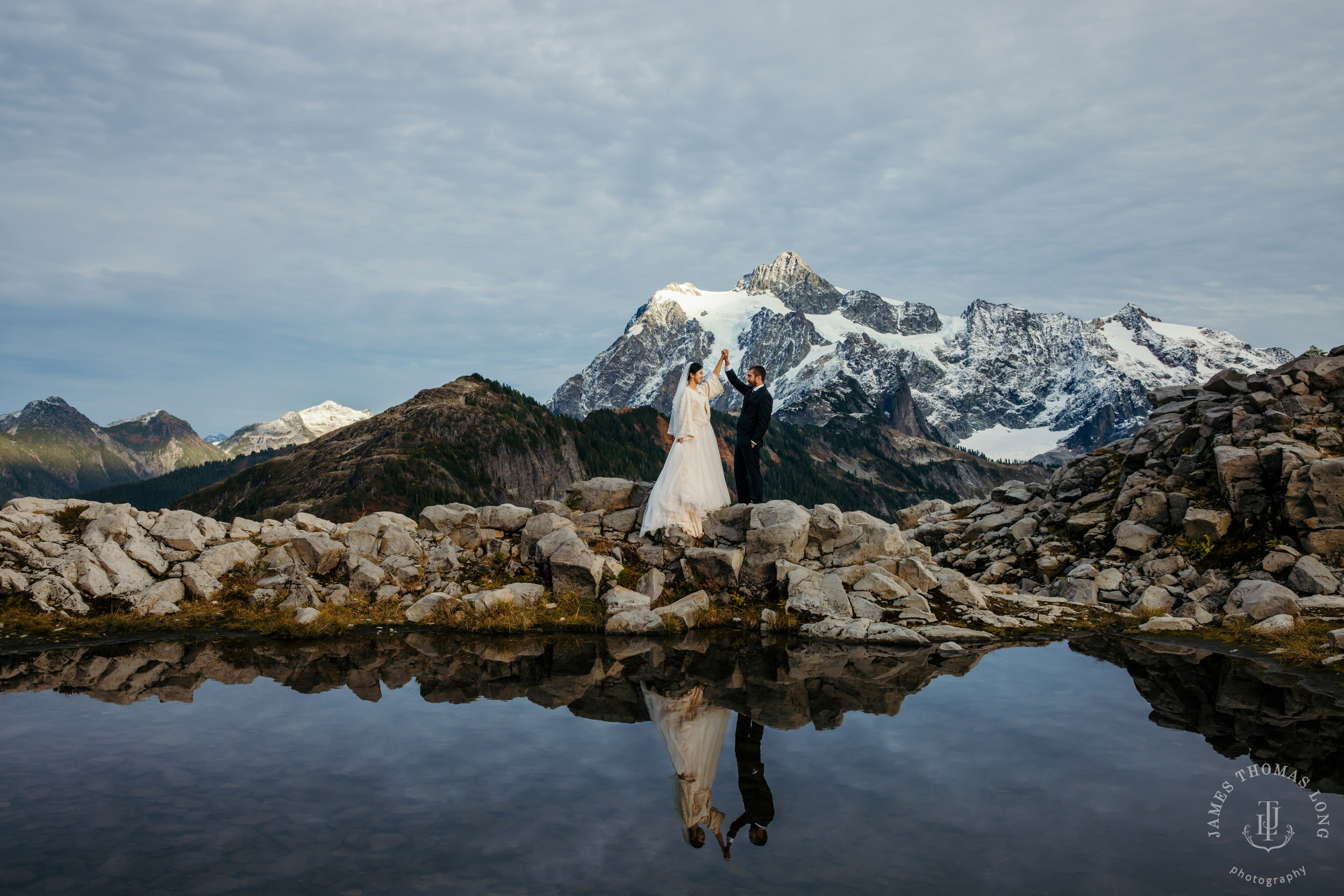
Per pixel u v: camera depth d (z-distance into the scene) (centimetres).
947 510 2767
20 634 1352
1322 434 1781
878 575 1596
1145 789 705
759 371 1842
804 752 807
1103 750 811
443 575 1723
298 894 507
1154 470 2103
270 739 841
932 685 1091
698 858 567
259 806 660
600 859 565
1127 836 610
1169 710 958
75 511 1672
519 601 1580
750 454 1803
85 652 1264
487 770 750
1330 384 1914
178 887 515
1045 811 655
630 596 1578
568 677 1134
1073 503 2312
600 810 657
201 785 705
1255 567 1641
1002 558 2170
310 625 1436
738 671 1180
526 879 532
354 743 830
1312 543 1597
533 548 1748
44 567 1531
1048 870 548
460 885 521
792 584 1592
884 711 962
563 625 1489
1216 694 1027
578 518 1869
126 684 1073
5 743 817
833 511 1702
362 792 693
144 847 577
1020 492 2528
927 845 590
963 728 888
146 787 698
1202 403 2170
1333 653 1226
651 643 1388
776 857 568
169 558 1636
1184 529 1816
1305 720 910
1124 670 1176
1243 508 1747
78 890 510
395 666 1200
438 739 845
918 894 512
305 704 980
